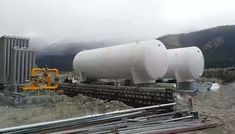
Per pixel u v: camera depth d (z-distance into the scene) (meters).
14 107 13.22
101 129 7.32
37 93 14.70
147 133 7.40
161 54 15.27
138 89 13.84
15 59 15.90
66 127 7.49
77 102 14.51
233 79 35.31
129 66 15.58
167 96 12.20
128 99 14.50
